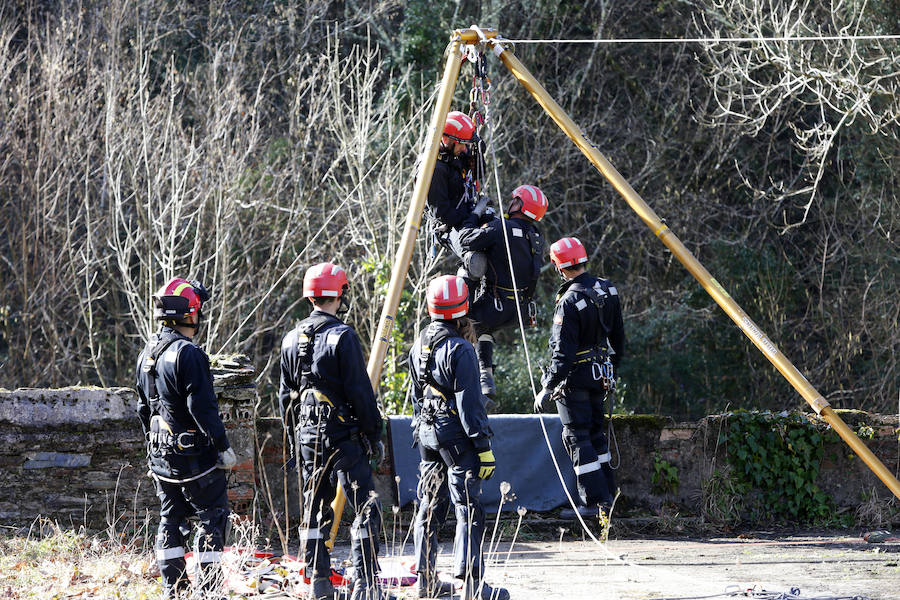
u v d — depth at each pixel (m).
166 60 66.06
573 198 69.75
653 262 70.44
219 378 25.41
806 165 58.62
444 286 19.45
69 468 25.55
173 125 53.91
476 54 24.12
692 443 29.09
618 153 68.56
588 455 26.41
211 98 57.19
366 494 18.80
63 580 20.12
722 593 19.77
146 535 24.19
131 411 25.94
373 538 18.88
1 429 25.36
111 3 59.62
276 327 60.66
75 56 58.12
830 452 29.41
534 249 23.72
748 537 27.47
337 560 23.41
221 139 56.16
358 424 18.61
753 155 68.06
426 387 19.53
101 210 57.66
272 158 61.28
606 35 69.31
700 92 68.81
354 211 57.88
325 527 19.20
